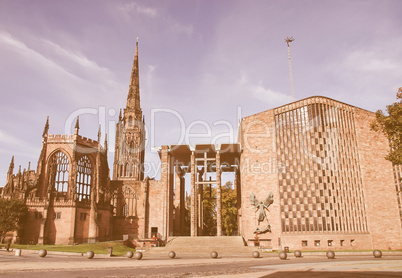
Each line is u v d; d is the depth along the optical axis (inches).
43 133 2915.8
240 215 2960.1
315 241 2223.2
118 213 2965.1
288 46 3004.4
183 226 3203.7
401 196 3467.0
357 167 2421.3
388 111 1504.7
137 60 4739.2
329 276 705.6
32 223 2460.6
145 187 2807.6
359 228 2287.2
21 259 1235.9
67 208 2491.4
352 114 2532.0
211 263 1208.8
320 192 2279.8
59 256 1504.7
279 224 2349.9
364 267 904.3
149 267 1058.7
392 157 1488.7
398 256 1599.4
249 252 2018.9
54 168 2768.2
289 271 847.1
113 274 854.5
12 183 2977.4
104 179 3024.1
